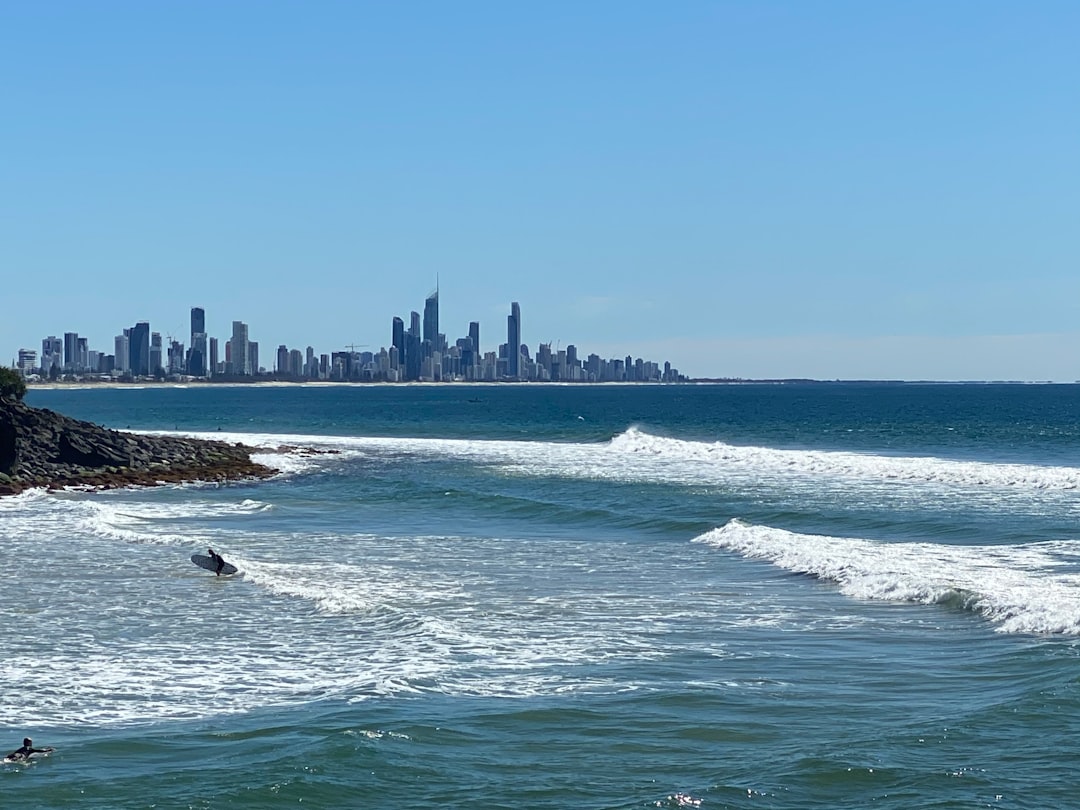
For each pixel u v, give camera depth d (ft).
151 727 58.39
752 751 53.36
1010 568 97.55
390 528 134.72
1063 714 56.18
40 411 218.38
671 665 69.51
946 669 67.21
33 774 51.26
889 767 50.29
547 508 149.18
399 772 50.75
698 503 151.43
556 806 46.98
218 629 80.18
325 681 66.85
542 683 65.57
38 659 71.92
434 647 73.97
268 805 47.21
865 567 97.35
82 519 140.05
